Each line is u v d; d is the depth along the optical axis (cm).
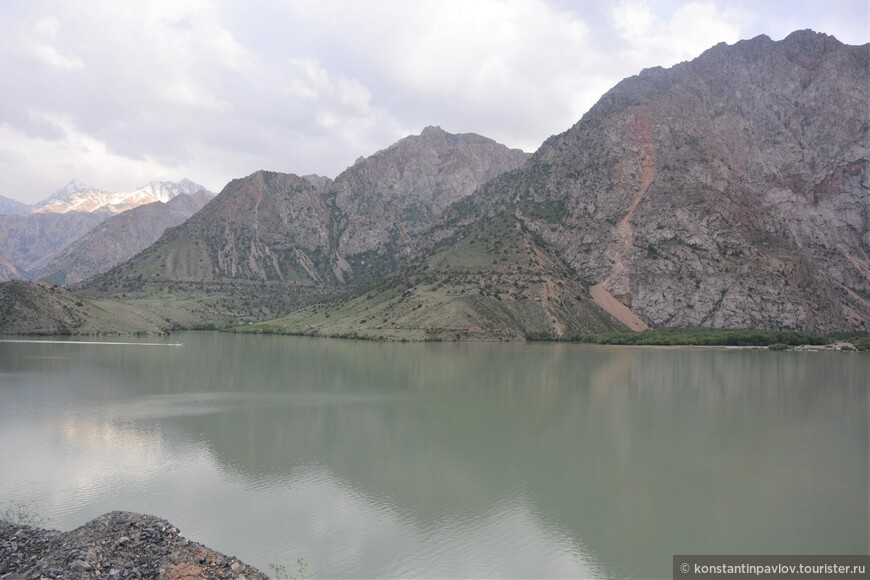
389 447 7150
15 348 18675
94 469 6112
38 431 7669
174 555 3066
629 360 18325
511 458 6775
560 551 4475
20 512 4844
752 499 5588
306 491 5566
